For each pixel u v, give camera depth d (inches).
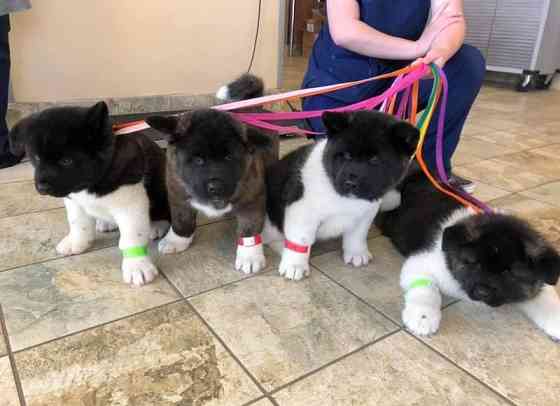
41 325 61.7
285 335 61.8
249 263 76.0
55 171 62.8
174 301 68.1
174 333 61.2
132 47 158.2
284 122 137.8
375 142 66.2
